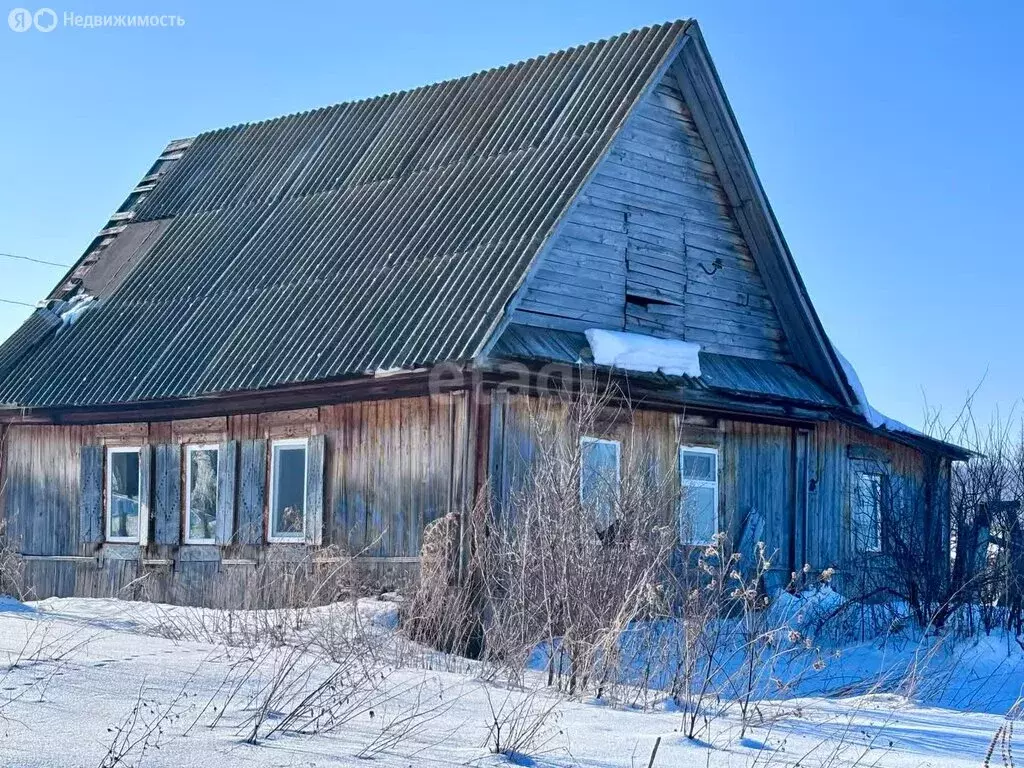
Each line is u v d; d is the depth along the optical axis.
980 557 16.67
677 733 7.66
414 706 8.02
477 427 14.73
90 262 22.36
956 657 14.33
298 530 16.67
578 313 16.52
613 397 15.84
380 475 15.80
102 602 15.55
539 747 6.86
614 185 17.27
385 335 15.38
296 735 6.70
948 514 17.19
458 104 19.88
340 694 7.83
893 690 11.20
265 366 16.33
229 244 20.16
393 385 15.41
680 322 17.84
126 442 18.81
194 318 18.62
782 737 7.95
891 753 7.54
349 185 19.69
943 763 7.21
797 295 18.50
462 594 13.64
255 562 16.98
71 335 20.00
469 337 14.34
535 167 16.88
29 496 19.72
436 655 11.90
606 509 12.42
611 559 10.70
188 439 18.16
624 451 16.28
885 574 16.59
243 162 22.53
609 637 9.52
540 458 13.70
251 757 6.03
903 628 15.50
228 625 12.45
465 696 8.67
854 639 15.42
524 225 15.78
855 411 18.72
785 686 9.73
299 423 16.89
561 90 18.34
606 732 7.62
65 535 19.25
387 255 17.14
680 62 17.83
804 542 18.72
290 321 17.05
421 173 18.72
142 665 8.56
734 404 17.39
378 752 6.40
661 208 17.81
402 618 13.66
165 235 21.61
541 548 11.16
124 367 18.36
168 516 18.17
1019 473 17.38
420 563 14.53
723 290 18.52
